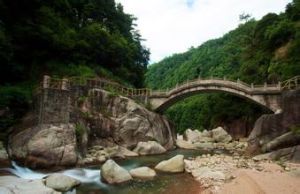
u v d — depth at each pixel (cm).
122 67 5394
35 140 2236
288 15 6575
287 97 3020
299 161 2533
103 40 5038
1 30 2958
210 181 1945
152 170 2205
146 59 6706
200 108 9050
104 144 3192
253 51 7012
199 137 5806
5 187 1463
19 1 3438
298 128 2836
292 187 1698
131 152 3303
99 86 3831
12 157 2245
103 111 3378
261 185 1731
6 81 3212
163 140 4247
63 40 4219
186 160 2761
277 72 5247
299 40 5159
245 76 6425
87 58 4716
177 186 1856
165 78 16450
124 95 4144
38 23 3788
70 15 5178
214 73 11381
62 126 2462
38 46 3859
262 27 6981
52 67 3944
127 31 6750
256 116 5897
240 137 6191
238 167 2391
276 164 2459
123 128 3453
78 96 3209
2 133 2450
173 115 10806
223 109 6838
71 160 2352
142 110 3866
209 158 2941
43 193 1445
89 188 1781
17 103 2688
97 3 6106
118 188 1794
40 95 2502
